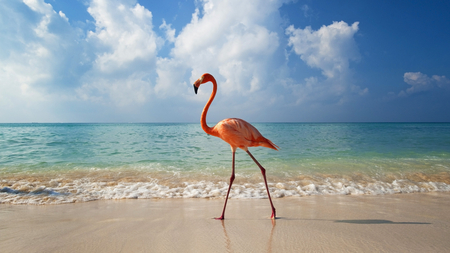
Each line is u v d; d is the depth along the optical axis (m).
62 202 5.40
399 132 33.25
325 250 2.78
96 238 3.21
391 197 5.91
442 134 27.69
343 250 2.78
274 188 6.66
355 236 3.24
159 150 14.70
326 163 10.23
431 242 3.04
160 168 9.39
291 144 17.62
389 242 3.03
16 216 4.33
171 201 5.57
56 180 7.25
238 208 4.90
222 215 4.11
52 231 3.51
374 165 9.73
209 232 3.42
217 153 13.57
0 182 6.92
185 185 6.95
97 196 5.90
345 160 10.92
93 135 27.30
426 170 8.84
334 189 6.67
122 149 14.97
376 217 4.20
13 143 17.48
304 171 8.77
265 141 4.48
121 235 3.32
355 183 7.24
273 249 2.80
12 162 10.34
